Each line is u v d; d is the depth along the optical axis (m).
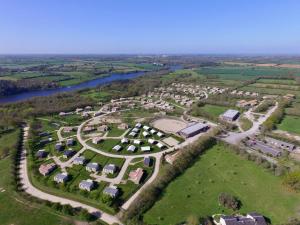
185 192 109.81
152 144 159.00
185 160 132.75
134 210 96.31
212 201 103.81
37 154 143.88
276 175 121.69
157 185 111.88
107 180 118.44
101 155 143.75
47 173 123.50
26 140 167.38
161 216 95.31
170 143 161.88
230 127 185.88
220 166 131.75
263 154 145.00
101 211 97.88
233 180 118.94
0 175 123.94
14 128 189.12
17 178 121.00
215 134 170.25
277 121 194.00
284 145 152.75
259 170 127.12
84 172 125.75
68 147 155.12
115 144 158.38
